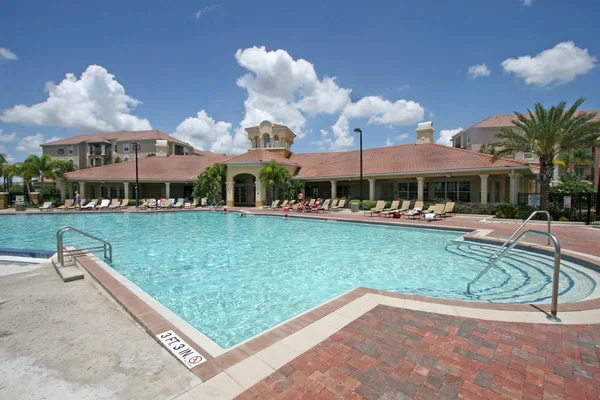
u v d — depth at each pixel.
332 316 4.15
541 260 8.62
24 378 2.89
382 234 14.27
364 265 8.68
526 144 18.27
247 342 3.49
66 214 24.45
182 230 16.08
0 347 3.48
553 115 17.20
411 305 4.52
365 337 3.59
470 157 23.06
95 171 33.25
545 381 2.80
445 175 22.48
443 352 3.27
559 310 4.33
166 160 37.50
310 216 20.27
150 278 7.47
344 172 27.52
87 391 2.69
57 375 2.94
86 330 3.92
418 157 26.11
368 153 31.23
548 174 17.66
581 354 3.24
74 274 6.30
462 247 10.94
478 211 20.66
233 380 2.81
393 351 3.29
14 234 15.04
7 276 6.50
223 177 31.86
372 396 2.59
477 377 2.85
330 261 9.16
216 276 7.65
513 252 9.60
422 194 23.64
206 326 4.89
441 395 2.61
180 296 6.25
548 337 3.60
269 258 9.57
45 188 37.66
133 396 2.61
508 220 17.45
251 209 27.38
